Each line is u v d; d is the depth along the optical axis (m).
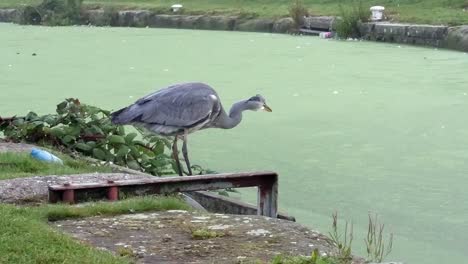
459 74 18.09
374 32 26.03
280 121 13.45
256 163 10.70
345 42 25.86
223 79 18.09
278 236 5.49
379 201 9.08
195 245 5.27
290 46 25.00
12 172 7.52
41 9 39.12
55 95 16.06
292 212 8.66
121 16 36.38
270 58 22.05
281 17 30.59
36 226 5.28
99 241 5.35
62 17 38.03
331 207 8.86
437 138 12.03
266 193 6.80
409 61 20.61
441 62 20.19
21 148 8.90
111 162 9.00
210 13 33.62
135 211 6.18
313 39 27.19
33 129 9.50
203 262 4.91
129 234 5.52
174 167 9.23
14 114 13.79
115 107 14.44
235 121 8.23
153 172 9.10
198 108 7.74
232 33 30.39
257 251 5.15
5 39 30.20
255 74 18.84
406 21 25.81
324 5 31.20
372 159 10.89
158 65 21.00
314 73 18.84
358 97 15.52
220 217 6.00
